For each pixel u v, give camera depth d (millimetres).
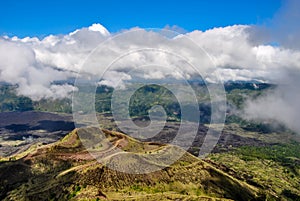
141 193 153500
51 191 161500
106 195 148625
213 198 170625
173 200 153625
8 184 175625
